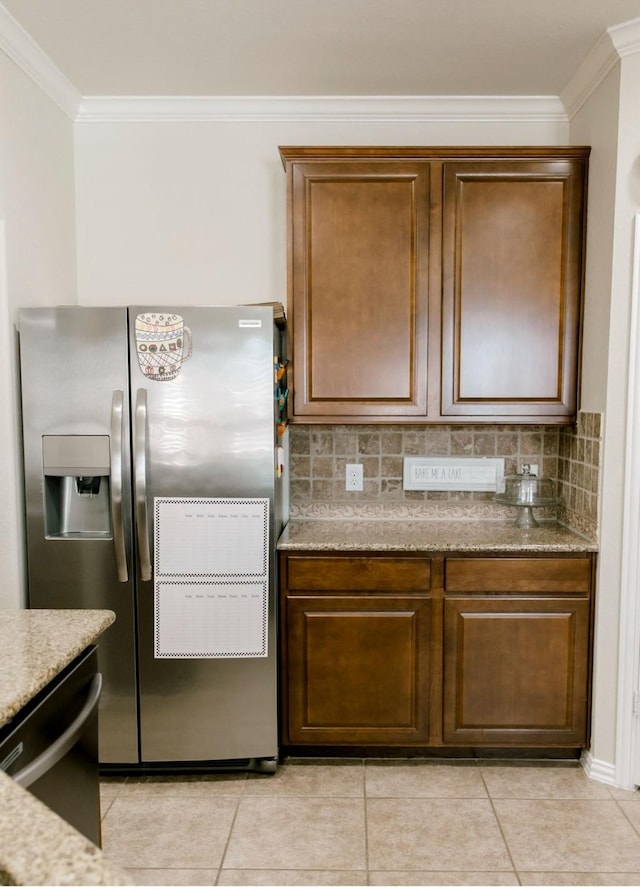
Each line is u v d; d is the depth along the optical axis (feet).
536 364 8.01
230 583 7.32
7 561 7.25
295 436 9.09
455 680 7.63
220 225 8.95
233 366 7.19
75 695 4.37
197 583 7.32
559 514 9.01
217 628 7.36
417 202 7.88
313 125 8.82
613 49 6.98
